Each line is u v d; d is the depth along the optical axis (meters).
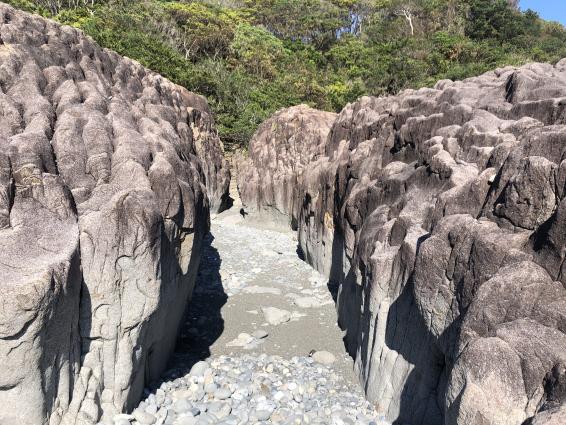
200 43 55.19
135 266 9.30
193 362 12.73
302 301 17.08
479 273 7.52
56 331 7.95
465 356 6.30
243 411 10.39
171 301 11.33
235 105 45.69
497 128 11.77
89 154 10.55
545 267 6.70
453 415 6.34
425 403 9.12
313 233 20.89
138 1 53.88
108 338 9.32
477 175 9.88
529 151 8.31
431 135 13.84
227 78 48.00
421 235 9.89
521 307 6.52
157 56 42.03
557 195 7.05
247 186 29.48
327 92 53.56
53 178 8.84
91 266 8.94
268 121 31.70
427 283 8.59
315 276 19.98
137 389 10.28
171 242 10.95
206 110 31.67
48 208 8.69
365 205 14.55
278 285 19.05
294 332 14.95
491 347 6.11
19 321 7.17
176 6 55.81
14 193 8.37
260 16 74.38
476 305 6.98
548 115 11.55
